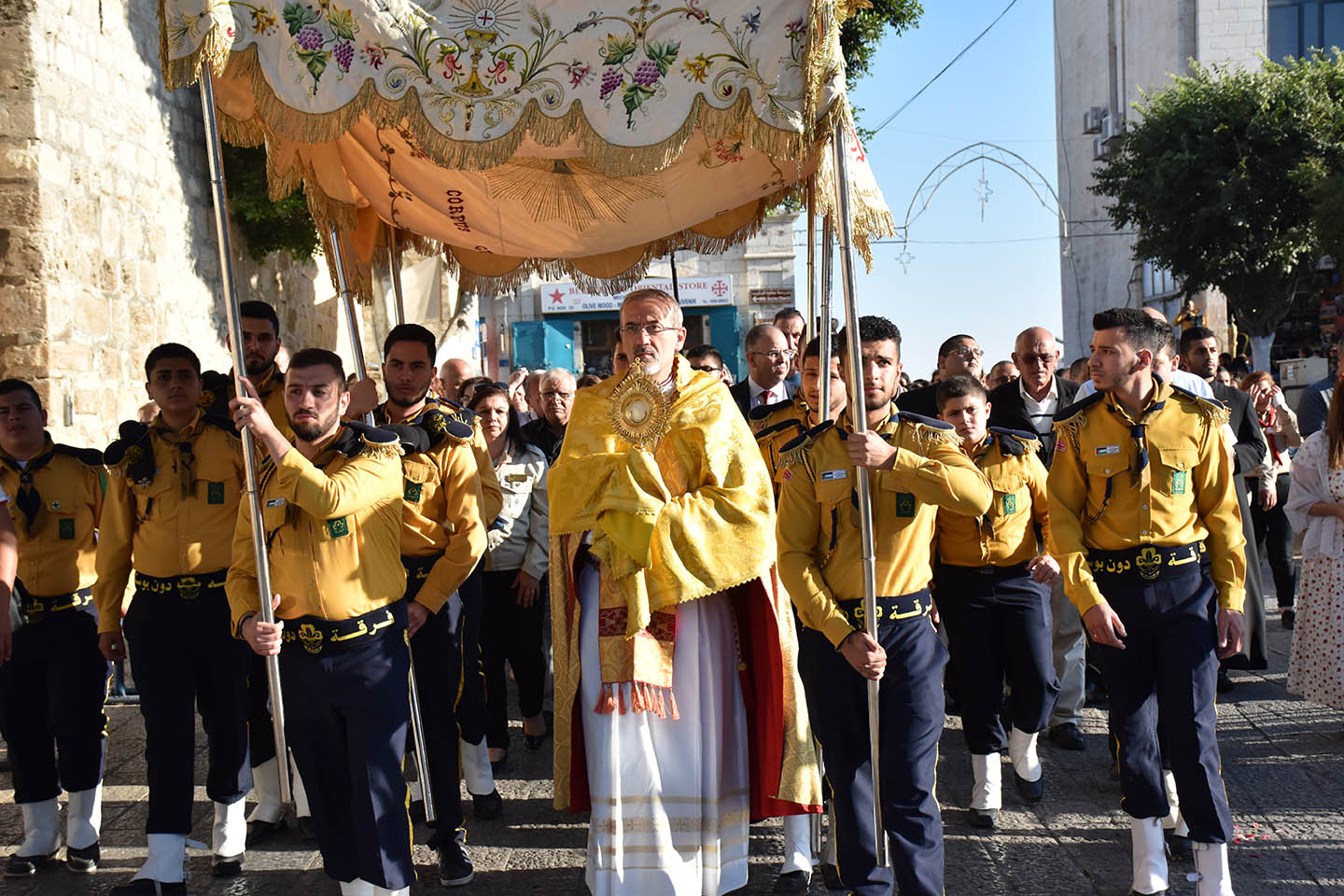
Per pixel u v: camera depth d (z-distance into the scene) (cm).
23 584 493
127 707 773
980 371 727
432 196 597
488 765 552
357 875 405
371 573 407
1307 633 607
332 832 409
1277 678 750
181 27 412
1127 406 439
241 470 474
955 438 412
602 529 407
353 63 435
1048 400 686
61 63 876
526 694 656
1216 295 2953
